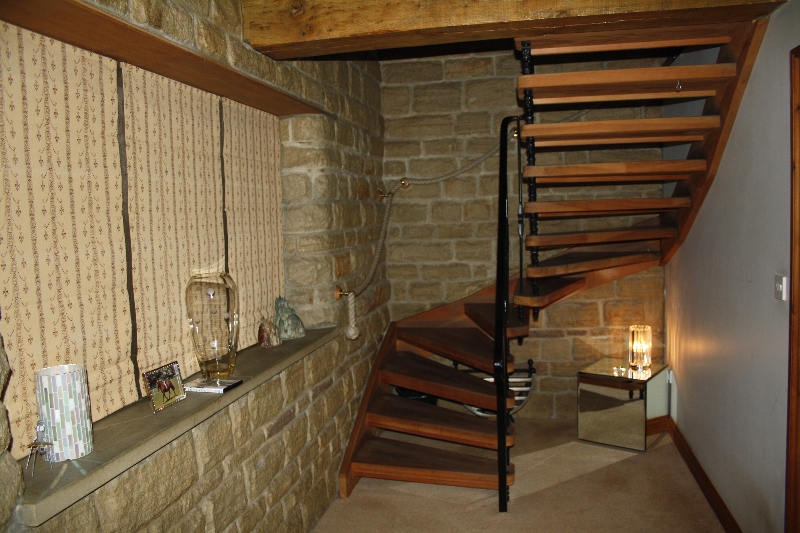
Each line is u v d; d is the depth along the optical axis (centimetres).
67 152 168
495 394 338
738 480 272
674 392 400
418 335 406
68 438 148
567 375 440
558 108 427
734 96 262
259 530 237
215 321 220
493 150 414
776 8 219
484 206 436
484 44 427
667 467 356
